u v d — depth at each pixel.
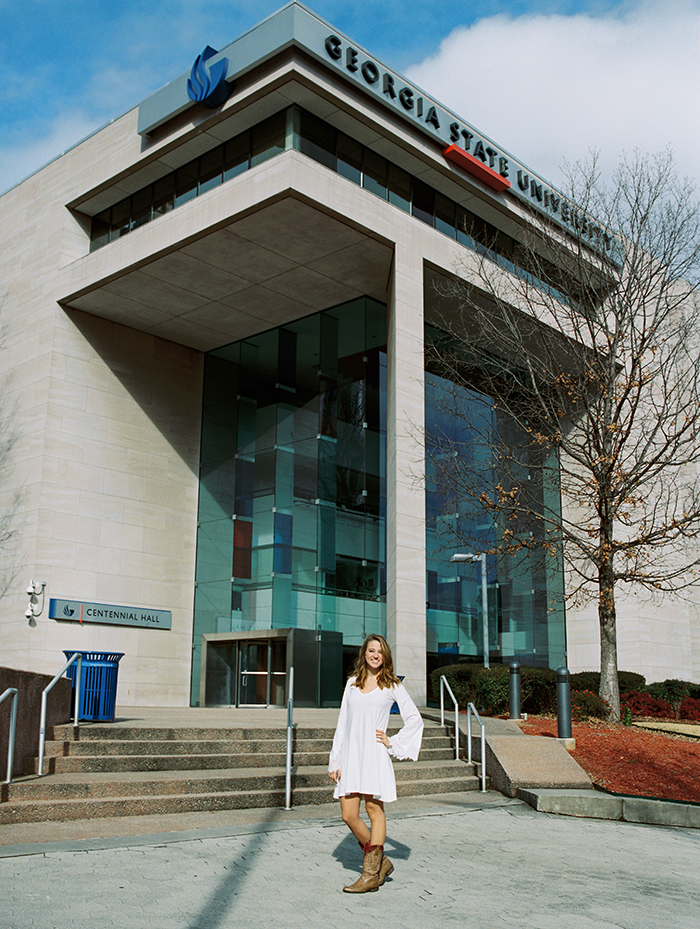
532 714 17.06
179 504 27.47
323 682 23.44
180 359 28.47
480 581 26.27
